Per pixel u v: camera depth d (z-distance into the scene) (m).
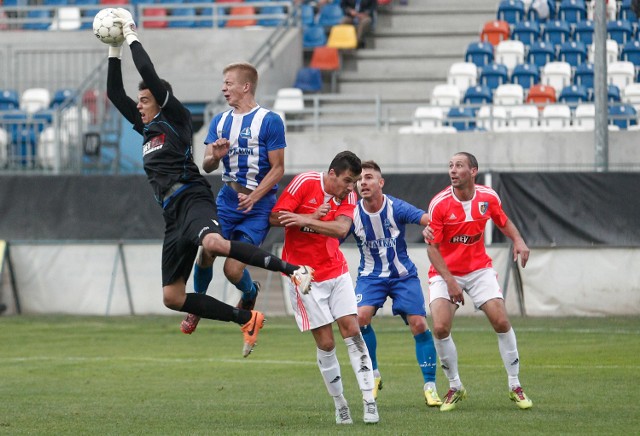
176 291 17.78
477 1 62.22
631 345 30.64
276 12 62.16
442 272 20.22
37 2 64.06
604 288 38.81
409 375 25.72
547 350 29.61
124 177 42.31
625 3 58.59
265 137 18.53
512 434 17.25
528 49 56.69
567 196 39.44
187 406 21.12
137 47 17.48
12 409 20.75
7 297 42.38
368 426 18.30
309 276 16.84
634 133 45.69
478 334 34.09
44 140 48.50
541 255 39.06
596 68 40.81
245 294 19.28
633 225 39.19
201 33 57.22
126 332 36.00
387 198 21.91
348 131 53.78
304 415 19.88
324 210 18.17
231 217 18.81
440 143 46.97
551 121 49.66
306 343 32.84
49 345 32.59
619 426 18.08
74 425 18.67
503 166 46.34
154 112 17.73
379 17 62.53
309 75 57.53
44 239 42.62
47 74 57.41
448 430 17.72
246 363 28.25
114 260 41.84
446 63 58.97
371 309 22.05
